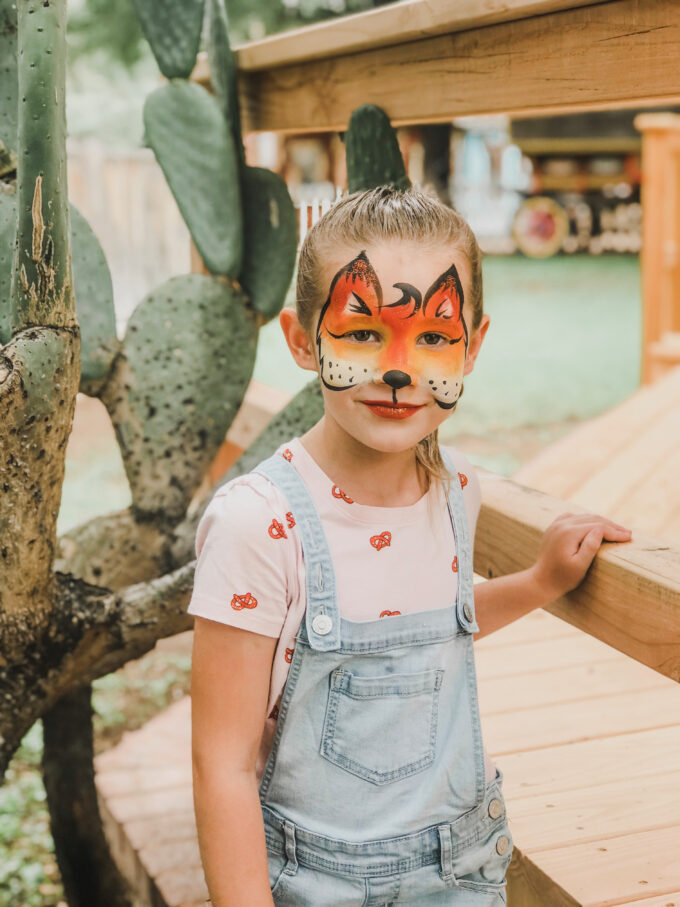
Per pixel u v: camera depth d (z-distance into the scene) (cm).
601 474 363
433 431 125
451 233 118
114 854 247
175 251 819
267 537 116
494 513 163
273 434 216
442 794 121
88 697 227
